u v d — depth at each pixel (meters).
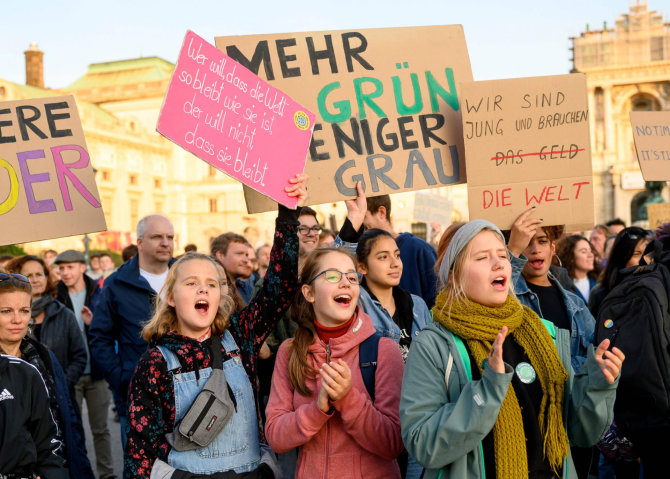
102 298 5.26
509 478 2.34
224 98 3.05
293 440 2.72
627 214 55.12
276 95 3.16
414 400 2.46
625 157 56.84
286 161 3.15
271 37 3.69
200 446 2.73
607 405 2.42
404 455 3.13
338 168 3.68
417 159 3.76
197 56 3.02
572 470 2.49
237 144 3.06
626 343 3.26
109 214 57.50
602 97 56.97
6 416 3.07
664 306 3.27
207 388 2.76
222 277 3.61
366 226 5.03
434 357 2.51
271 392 2.99
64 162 3.64
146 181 61.97
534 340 2.53
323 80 3.71
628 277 3.50
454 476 2.38
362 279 4.18
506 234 3.75
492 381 2.26
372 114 3.74
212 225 64.81
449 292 2.58
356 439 2.70
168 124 2.93
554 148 3.55
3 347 3.83
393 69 3.80
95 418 6.68
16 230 3.54
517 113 3.54
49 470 3.21
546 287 4.06
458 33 3.93
